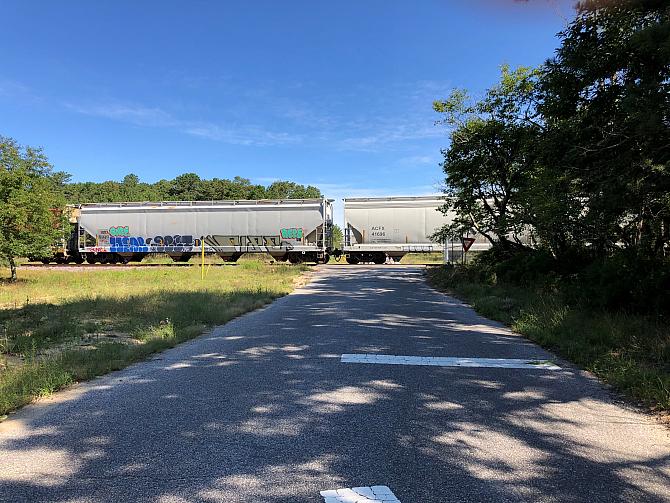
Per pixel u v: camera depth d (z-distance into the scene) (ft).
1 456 12.51
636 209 32.07
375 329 31.55
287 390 18.21
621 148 31.22
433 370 21.31
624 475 11.61
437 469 11.80
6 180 71.41
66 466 11.89
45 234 76.43
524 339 28.71
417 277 77.97
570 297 36.99
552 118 38.73
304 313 39.24
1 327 30.91
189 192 386.32
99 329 31.37
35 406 16.58
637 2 27.58
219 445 13.12
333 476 11.36
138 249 123.54
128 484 10.96
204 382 19.33
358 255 120.16
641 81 27.66
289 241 119.34
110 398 17.34
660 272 30.32
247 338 28.66
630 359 21.47
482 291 49.42
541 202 45.39
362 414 15.64
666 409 16.28
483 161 64.59
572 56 32.27
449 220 114.42
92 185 381.40
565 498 10.46
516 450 13.01
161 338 27.48
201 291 51.83
